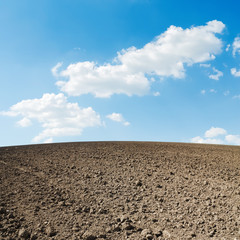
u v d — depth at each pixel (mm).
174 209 6203
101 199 6820
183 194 7066
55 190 7332
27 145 17531
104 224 5520
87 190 7398
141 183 7969
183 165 10234
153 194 7137
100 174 8930
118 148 15086
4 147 16484
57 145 16844
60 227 5348
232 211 5922
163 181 8180
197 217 5742
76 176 8664
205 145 19328
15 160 10875
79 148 14945
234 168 9852
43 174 8812
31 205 6277
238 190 7125
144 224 5531
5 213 5816
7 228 5199
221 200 6578
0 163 10195
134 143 18859
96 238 4969
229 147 17812
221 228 5223
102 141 21219
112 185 7836
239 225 5285
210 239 4840
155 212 6074
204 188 7465
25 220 5574
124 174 8930
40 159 11250
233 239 4777
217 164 10570
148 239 4922
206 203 6414
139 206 6418
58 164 10281
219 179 8250
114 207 6352
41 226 5344
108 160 11102
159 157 12039
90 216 5871
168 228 5332
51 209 6129
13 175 8547
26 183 7805
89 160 11086
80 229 5285
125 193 7230
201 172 9141
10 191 7082
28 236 4996
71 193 7164
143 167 9875
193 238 4906
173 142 22406
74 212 6020
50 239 4887
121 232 5207
